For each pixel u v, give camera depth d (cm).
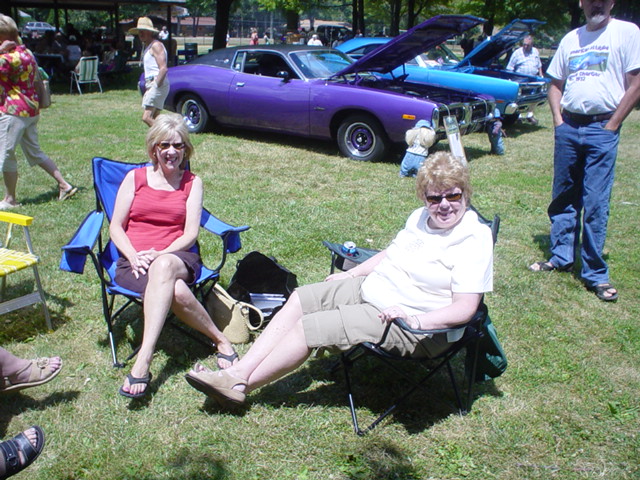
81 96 1459
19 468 244
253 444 277
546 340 379
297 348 281
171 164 349
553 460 274
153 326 301
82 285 426
